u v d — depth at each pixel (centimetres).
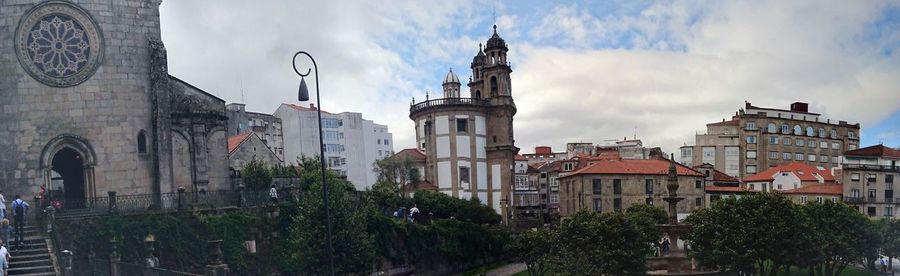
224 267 3039
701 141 12744
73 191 4291
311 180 4959
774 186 10338
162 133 3984
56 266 2544
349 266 3703
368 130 12850
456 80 10075
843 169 8956
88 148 3800
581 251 4275
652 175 8469
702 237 4516
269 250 3847
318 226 3634
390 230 4781
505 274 5591
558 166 12406
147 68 4025
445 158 8612
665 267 4916
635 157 12838
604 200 8381
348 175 11831
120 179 3875
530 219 8256
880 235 4922
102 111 3853
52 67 3759
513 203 8900
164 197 3772
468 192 8644
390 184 7631
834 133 13050
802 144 12694
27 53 3703
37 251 2694
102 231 3234
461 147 8656
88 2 3850
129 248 3300
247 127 10800
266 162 6556
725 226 4391
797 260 4247
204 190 4269
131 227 3341
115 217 3309
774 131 12544
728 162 12562
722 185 10000
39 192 3631
